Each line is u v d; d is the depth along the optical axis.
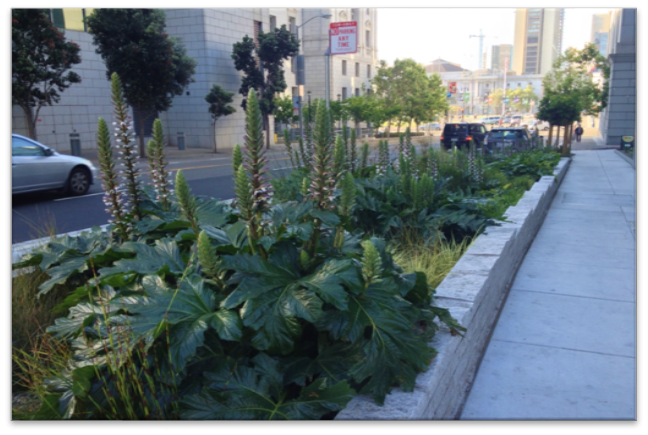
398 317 2.82
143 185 5.19
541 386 3.75
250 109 2.99
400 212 6.48
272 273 2.81
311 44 49.84
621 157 25.56
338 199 3.46
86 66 27.86
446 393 3.16
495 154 18.09
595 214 10.62
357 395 2.66
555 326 4.80
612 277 6.25
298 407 2.38
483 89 139.62
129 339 2.46
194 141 34.41
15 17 18.50
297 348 2.84
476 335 4.11
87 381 2.38
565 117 25.78
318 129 3.10
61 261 4.17
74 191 13.02
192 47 33.09
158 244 3.43
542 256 7.34
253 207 3.02
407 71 54.31
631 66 34.84
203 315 2.63
